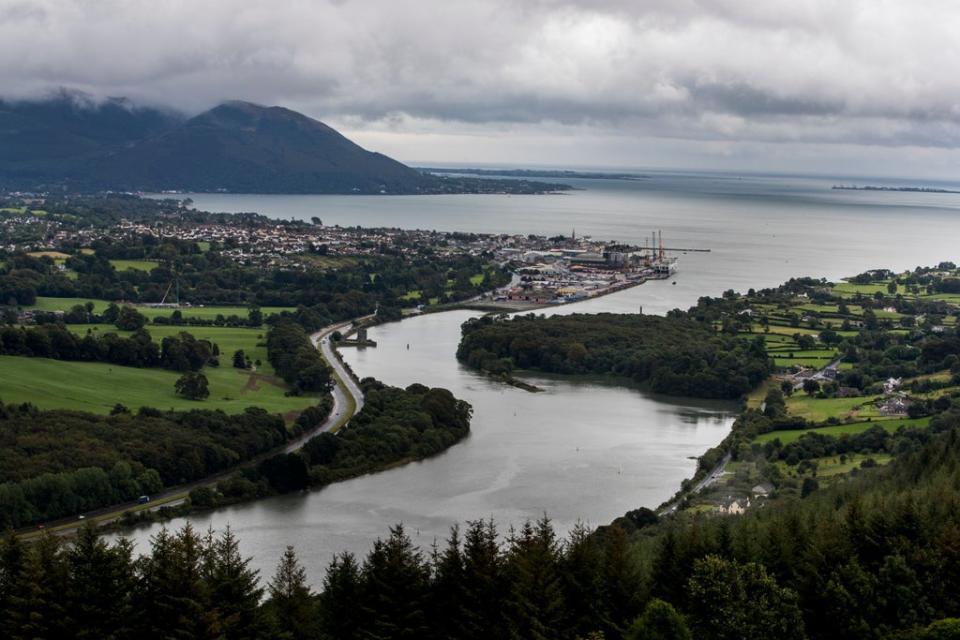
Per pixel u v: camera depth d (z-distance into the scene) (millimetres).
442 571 160250
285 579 163000
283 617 153375
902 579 160000
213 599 150125
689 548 165000
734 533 174625
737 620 148375
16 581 148500
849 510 177000
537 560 156750
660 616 142375
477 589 157000
